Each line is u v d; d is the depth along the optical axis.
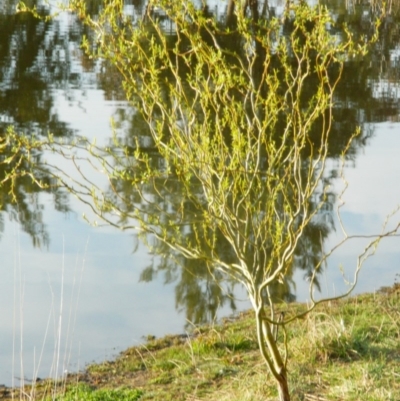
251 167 4.74
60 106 16.42
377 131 15.65
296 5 4.53
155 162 11.88
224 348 6.65
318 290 8.38
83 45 4.45
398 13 33.47
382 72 22.66
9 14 30.11
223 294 8.28
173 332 7.47
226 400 5.32
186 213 9.79
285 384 4.70
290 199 9.77
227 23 24.84
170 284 8.53
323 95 4.45
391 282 8.63
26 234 9.83
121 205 10.29
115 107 16.48
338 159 13.45
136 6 28.92
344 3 35.62
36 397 6.10
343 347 5.91
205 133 4.43
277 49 4.55
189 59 4.62
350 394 5.07
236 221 4.48
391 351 6.01
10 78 19.50
